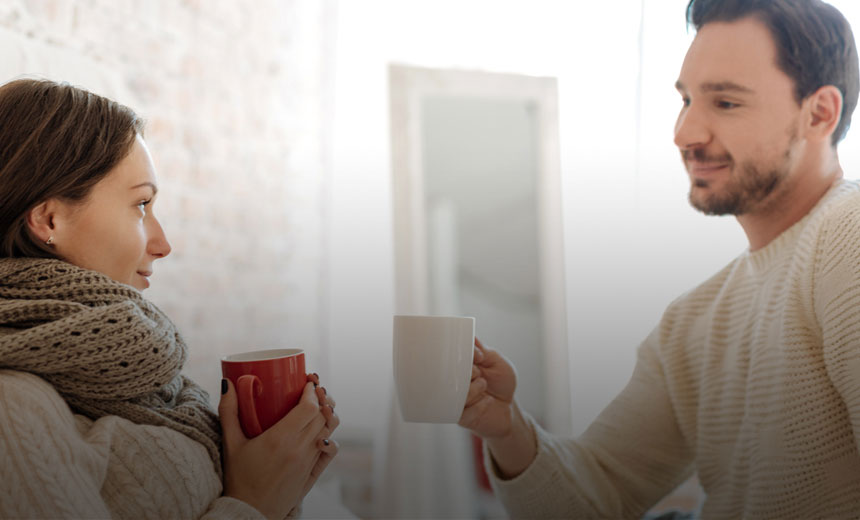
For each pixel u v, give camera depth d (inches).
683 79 36.4
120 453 25.2
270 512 26.7
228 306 68.6
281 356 30.8
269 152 74.7
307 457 27.7
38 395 23.9
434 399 29.4
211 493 26.5
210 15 66.7
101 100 28.8
